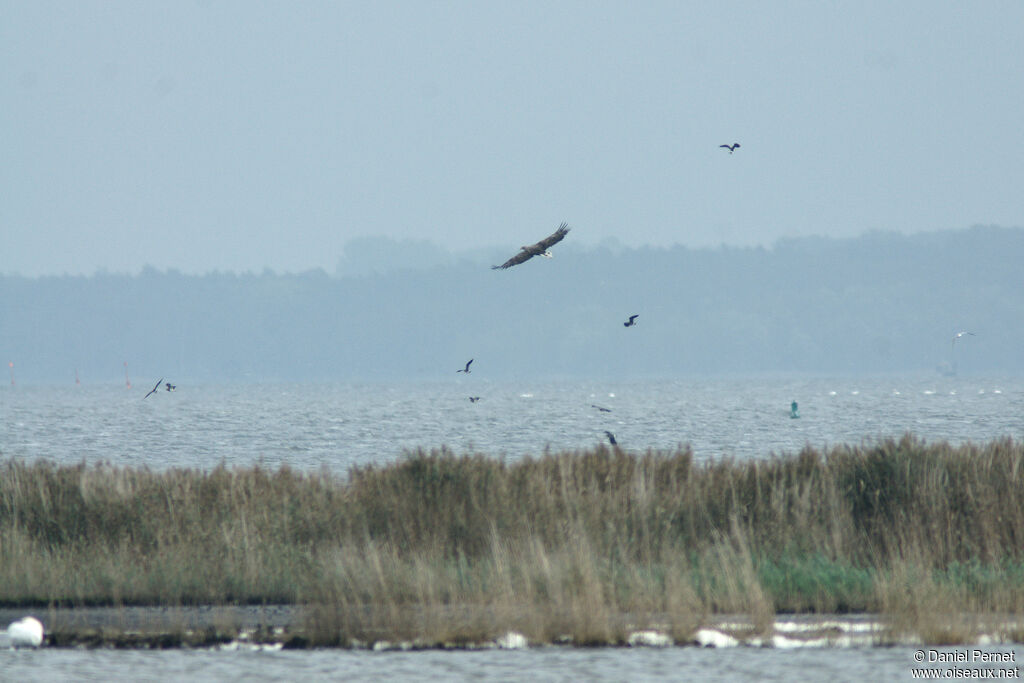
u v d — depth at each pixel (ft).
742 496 69.82
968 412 297.53
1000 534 64.75
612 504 68.64
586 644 54.65
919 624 54.49
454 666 51.52
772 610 57.26
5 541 65.62
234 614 59.00
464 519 67.05
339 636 55.11
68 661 52.26
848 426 232.94
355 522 67.21
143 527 67.36
